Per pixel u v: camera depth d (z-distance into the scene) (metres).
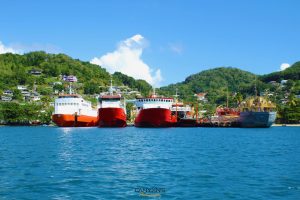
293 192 33.97
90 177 41.47
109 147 80.62
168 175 42.81
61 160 56.94
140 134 134.38
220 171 45.81
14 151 72.00
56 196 32.50
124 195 32.81
